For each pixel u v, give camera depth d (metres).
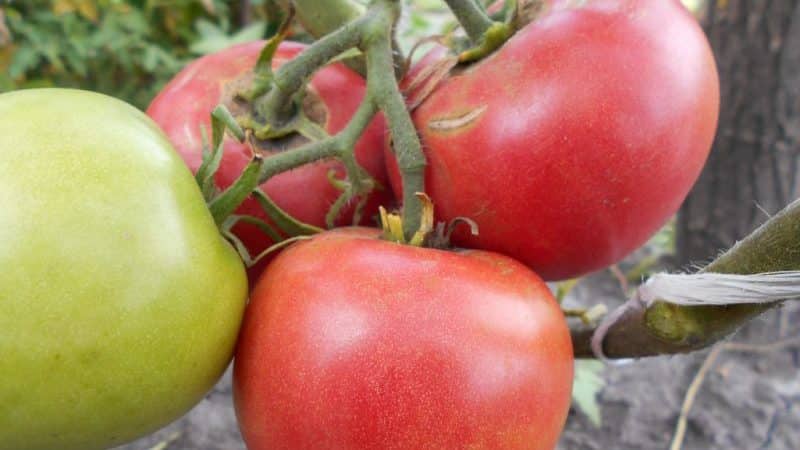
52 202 0.16
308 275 0.18
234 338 0.19
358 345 0.17
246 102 0.23
